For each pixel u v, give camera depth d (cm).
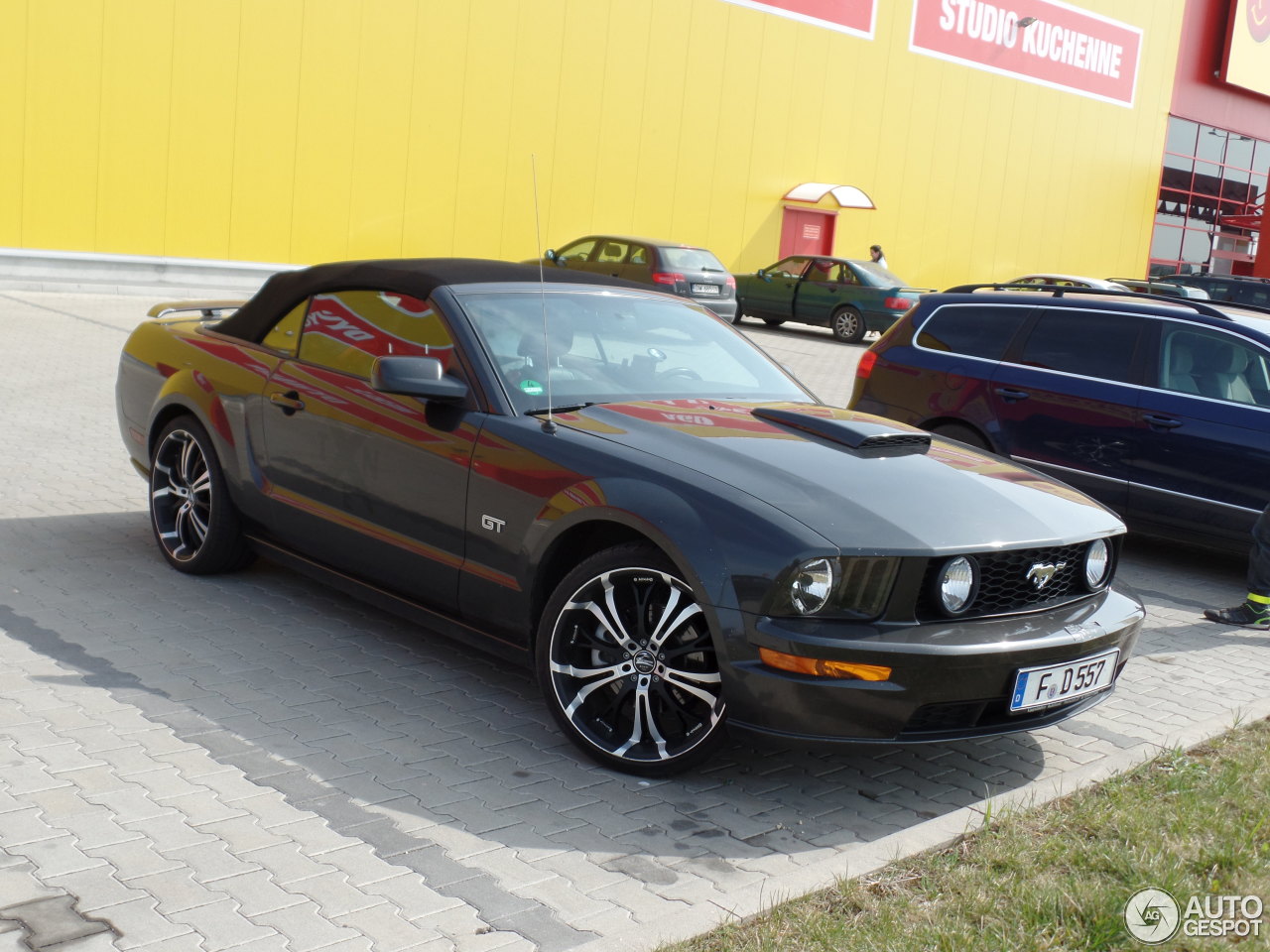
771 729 349
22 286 1595
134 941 265
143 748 367
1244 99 3631
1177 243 3578
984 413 787
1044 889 308
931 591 355
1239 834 348
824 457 397
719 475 373
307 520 482
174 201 1716
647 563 366
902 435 425
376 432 450
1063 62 3036
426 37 1931
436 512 428
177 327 587
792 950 275
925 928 286
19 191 1582
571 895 302
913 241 2819
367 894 294
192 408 531
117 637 463
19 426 852
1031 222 3086
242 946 267
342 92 1858
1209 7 3419
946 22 2736
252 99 1767
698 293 1977
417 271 482
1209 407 702
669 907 299
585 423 414
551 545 391
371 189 1917
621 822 346
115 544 589
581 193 2183
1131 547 803
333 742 384
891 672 343
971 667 350
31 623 468
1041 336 784
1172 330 734
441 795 353
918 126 2748
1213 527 698
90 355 1190
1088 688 386
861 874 317
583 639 388
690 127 2322
